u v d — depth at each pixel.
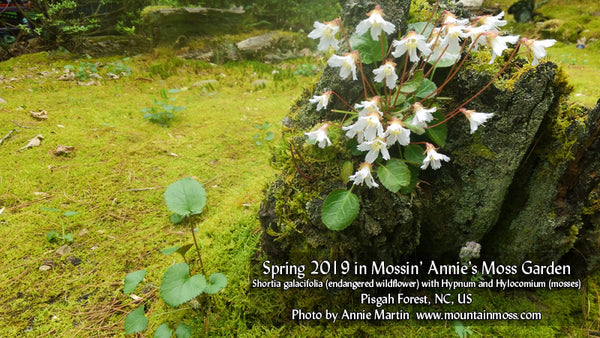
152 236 2.29
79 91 4.41
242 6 7.36
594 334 1.64
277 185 1.67
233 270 1.86
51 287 1.88
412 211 1.59
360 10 1.69
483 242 1.90
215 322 1.65
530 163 1.71
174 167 3.02
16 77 4.67
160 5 6.50
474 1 7.61
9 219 2.30
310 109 1.82
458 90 1.64
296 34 6.83
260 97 4.69
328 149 1.60
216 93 4.76
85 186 2.68
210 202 2.62
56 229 2.27
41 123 3.39
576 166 1.60
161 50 5.98
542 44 1.26
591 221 1.71
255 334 1.59
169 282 1.43
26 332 1.64
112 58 5.89
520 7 7.32
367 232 1.48
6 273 1.94
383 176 1.45
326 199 1.43
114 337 1.63
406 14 1.66
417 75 1.48
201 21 6.28
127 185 2.75
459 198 1.67
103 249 2.16
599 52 5.47
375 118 1.27
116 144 3.24
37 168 2.78
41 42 5.90
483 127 1.59
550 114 1.61
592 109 1.53
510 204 1.81
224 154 3.28
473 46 1.40
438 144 1.53
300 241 1.58
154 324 1.68
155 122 3.74
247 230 2.15
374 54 1.58
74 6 5.80
